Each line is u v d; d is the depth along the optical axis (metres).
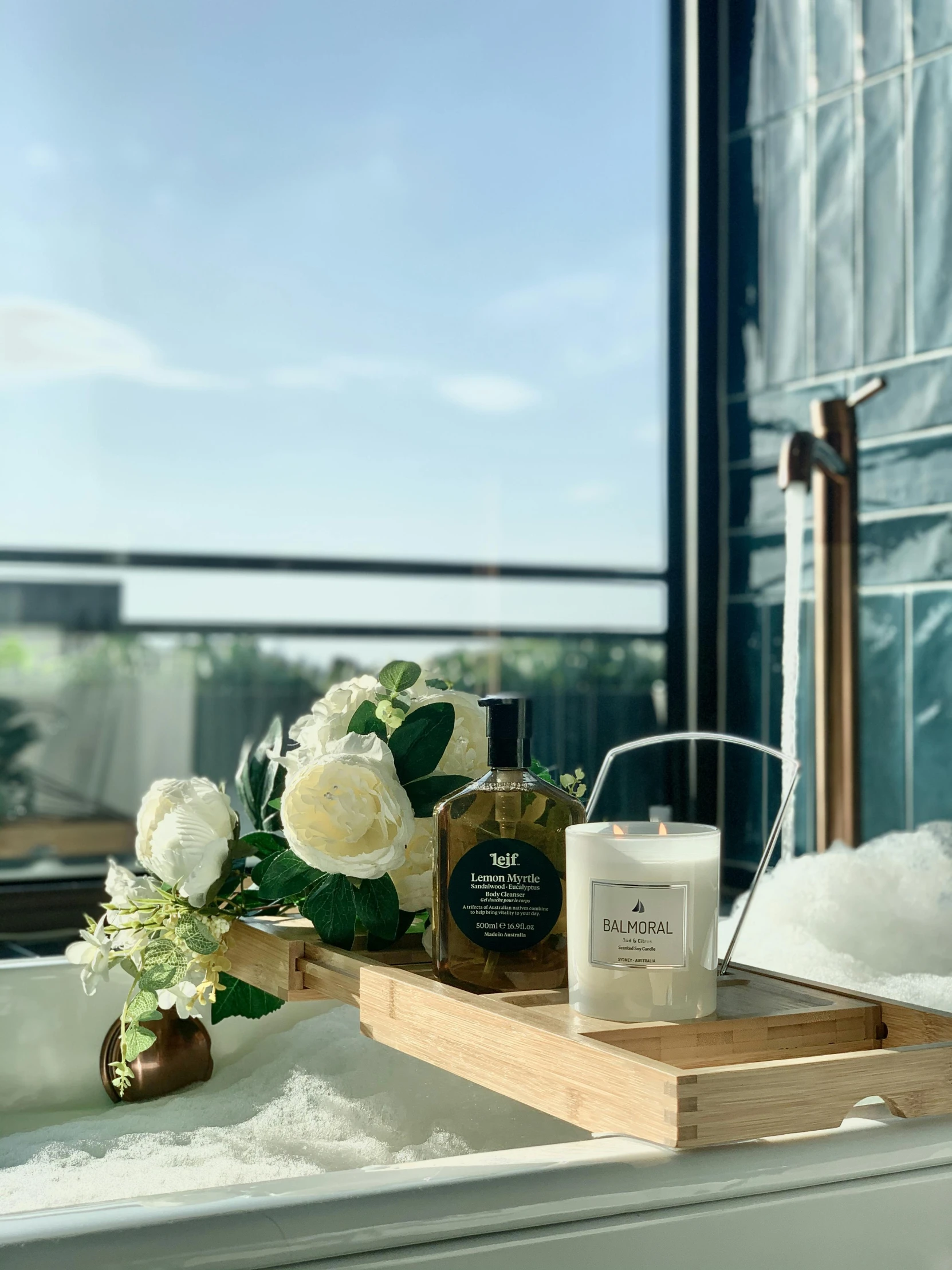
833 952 1.10
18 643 3.74
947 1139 0.57
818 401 1.48
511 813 0.70
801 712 1.62
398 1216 0.49
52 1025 1.03
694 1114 0.50
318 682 3.28
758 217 1.74
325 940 0.80
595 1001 0.61
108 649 3.76
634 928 0.60
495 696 0.73
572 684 2.51
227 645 3.66
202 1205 0.49
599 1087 0.54
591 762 2.42
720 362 1.82
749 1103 0.52
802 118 1.66
